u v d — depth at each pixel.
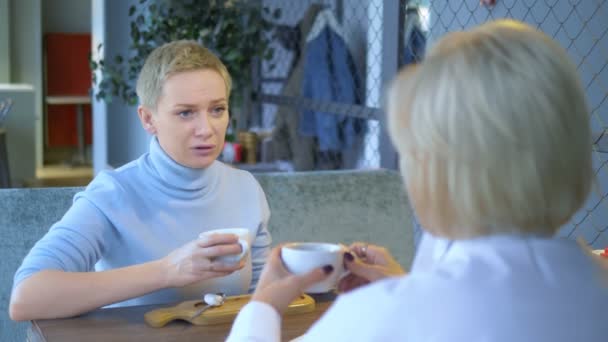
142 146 5.46
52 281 1.46
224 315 1.45
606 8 2.47
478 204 0.75
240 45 4.28
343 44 4.22
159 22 4.30
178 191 1.71
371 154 3.99
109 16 5.68
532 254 0.75
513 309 0.72
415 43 3.26
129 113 5.75
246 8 4.39
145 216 1.69
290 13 4.89
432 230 0.81
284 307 0.97
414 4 3.27
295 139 4.64
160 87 1.65
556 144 0.73
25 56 8.85
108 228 1.66
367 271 1.12
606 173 2.47
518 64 0.74
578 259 0.77
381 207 2.62
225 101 1.70
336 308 0.78
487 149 0.73
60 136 9.32
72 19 9.37
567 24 2.65
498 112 0.73
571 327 0.72
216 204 1.76
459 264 0.76
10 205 2.08
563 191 0.76
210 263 1.44
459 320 0.72
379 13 3.84
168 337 1.37
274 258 1.10
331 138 4.34
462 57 0.76
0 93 7.04
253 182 1.86
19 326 2.07
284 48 4.76
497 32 0.77
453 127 0.74
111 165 5.90
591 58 2.56
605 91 2.50
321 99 4.35
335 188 2.56
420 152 0.77
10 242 2.07
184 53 1.66
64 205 2.13
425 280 0.75
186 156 1.68
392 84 0.82
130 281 1.46
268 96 4.84
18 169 7.16
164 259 1.49
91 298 1.46
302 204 2.50
